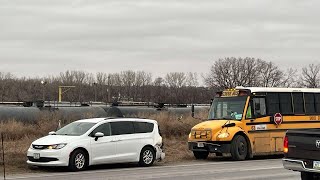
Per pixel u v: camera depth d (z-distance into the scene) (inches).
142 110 1454.2
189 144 863.7
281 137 871.7
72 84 4766.2
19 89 4320.9
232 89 871.7
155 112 1412.4
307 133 409.1
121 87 4822.8
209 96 4242.1
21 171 666.8
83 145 665.0
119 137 708.0
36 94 4357.8
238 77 4234.7
